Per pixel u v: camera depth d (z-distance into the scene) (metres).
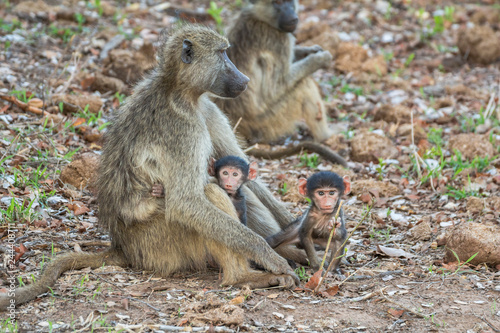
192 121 7.35
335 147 12.77
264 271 7.59
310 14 21.52
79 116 12.03
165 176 7.27
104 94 13.50
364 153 12.20
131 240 7.59
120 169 7.48
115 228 7.65
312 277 7.10
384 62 16.97
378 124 13.71
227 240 6.99
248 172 7.47
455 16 21.39
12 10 17.44
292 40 13.33
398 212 10.12
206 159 7.32
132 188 7.41
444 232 9.01
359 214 9.94
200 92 7.51
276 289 7.11
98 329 6.14
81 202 9.43
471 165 11.28
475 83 16.52
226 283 7.18
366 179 11.27
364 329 6.29
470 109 14.53
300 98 13.17
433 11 22.23
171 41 7.61
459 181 10.98
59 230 8.62
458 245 7.91
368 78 16.41
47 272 7.05
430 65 17.73
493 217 9.42
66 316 6.40
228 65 7.55
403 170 11.56
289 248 8.22
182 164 7.18
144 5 20.78
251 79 12.89
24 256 7.78
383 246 8.48
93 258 7.65
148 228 7.45
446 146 12.56
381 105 14.45
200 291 7.01
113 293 6.93
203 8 21.12
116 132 7.70
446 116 14.01
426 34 19.97
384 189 10.73
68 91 13.20
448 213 9.84
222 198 7.20
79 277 7.29
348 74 16.75
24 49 15.02
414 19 21.39
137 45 16.30
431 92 15.84
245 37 12.93
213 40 7.49
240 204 7.68
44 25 16.98
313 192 7.14
